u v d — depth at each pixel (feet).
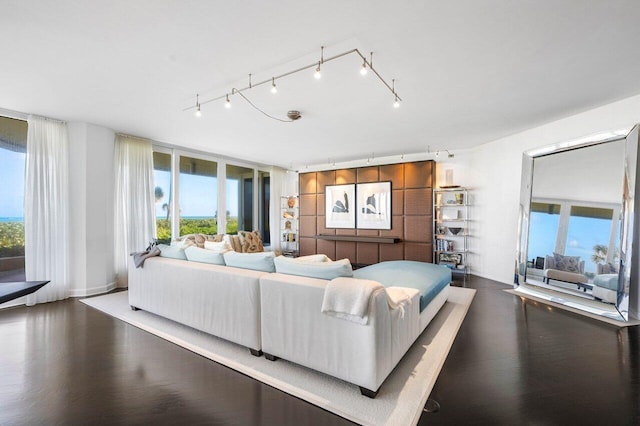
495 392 6.05
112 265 14.90
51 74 8.76
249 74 8.74
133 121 13.37
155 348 8.16
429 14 6.07
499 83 9.34
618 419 5.25
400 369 6.95
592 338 8.72
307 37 6.90
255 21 6.30
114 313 11.08
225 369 7.06
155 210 16.85
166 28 6.56
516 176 15.26
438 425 5.09
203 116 12.62
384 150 19.20
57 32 6.70
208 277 8.66
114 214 15.03
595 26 6.48
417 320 8.18
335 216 22.35
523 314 10.89
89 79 9.08
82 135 13.56
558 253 12.59
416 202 19.15
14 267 12.47
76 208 13.51
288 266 7.72
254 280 7.64
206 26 6.48
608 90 9.89
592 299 11.11
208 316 8.70
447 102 10.96
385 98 10.57
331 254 22.39
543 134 13.74
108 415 5.42
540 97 10.48
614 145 10.78
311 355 6.66
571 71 8.57
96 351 7.98
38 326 9.77
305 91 9.97
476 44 7.18
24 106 11.47
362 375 5.92
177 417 5.36
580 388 6.19
